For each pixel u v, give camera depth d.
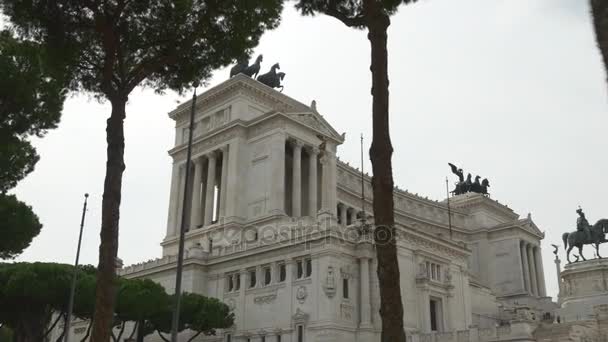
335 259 71.19
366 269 73.19
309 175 110.56
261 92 115.75
